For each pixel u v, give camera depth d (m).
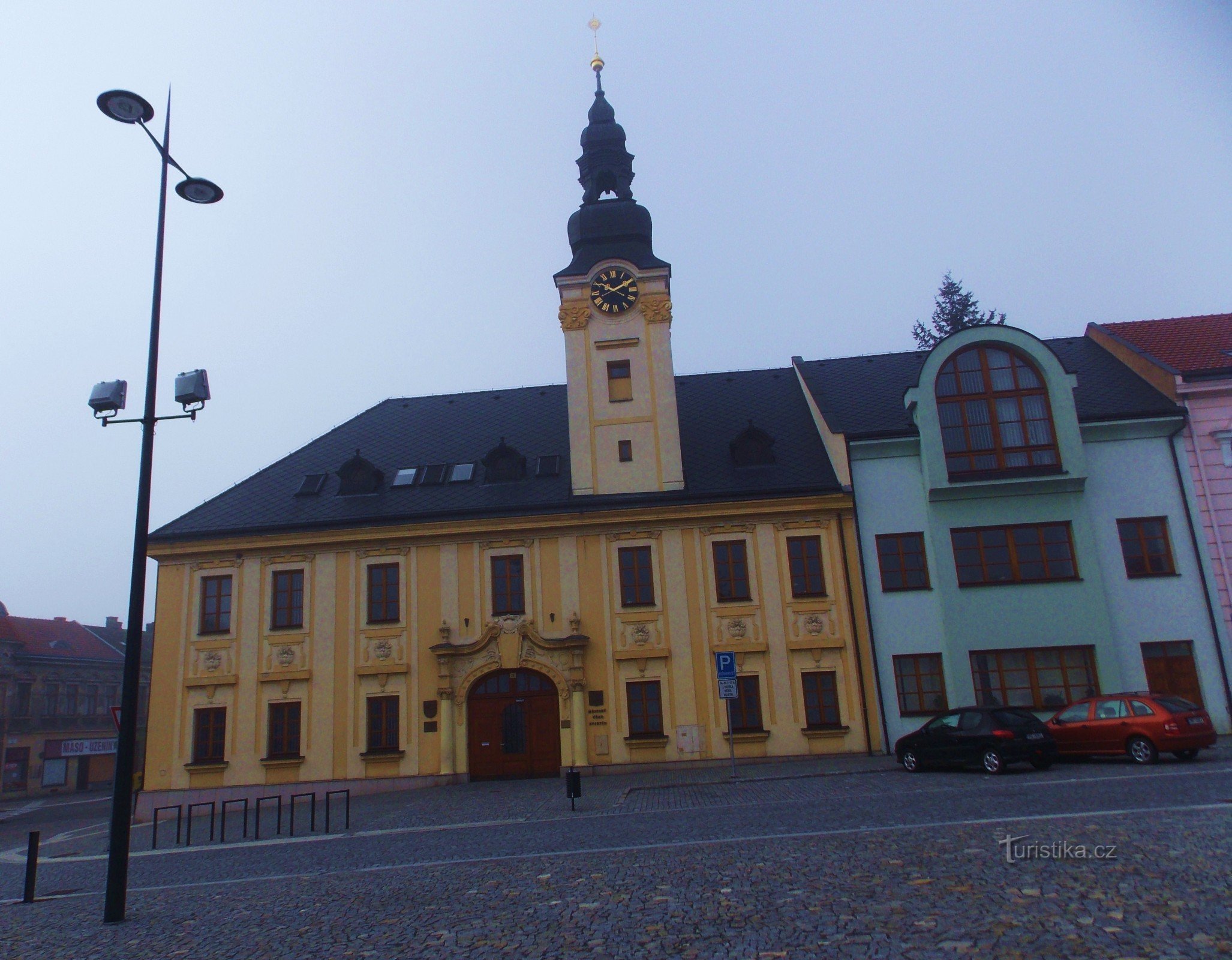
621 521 30.02
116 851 11.23
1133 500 29.09
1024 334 29.61
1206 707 27.66
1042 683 27.91
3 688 59.91
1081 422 29.47
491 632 29.41
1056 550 28.72
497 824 18.17
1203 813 12.04
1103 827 11.47
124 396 13.27
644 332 32.34
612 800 20.88
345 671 29.62
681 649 29.12
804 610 29.14
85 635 71.69
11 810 46.66
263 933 9.61
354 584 30.22
